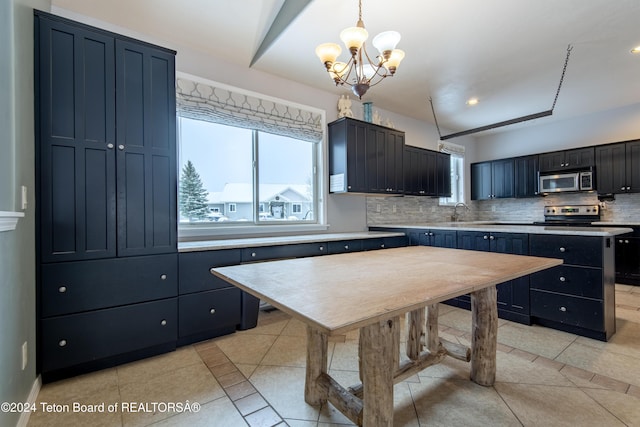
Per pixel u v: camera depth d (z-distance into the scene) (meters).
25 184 1.67
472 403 1.70
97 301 2.06
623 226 4.27
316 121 3.97
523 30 2.67
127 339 2.16
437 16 2.48
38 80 1.86
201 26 2.73
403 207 5.14
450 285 1.34
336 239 3.43
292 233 3.77
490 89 3.98
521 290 2.92
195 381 1.94
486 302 1.87
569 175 4.96
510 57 3.15
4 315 1.33
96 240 2.05
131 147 2.19
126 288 2.17
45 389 1.85
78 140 1.99
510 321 2.98
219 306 2.60
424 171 4.87
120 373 2.04
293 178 3.88
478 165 6.23
